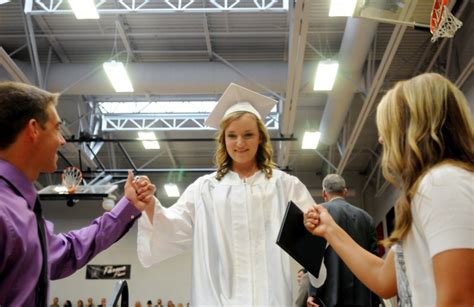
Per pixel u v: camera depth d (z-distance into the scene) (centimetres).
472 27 698
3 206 133
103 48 908
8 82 154
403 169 117
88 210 1520
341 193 336
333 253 280
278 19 816
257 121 201
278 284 171
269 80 838
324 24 798
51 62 938
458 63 770
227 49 892
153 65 849
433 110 116
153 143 1124
